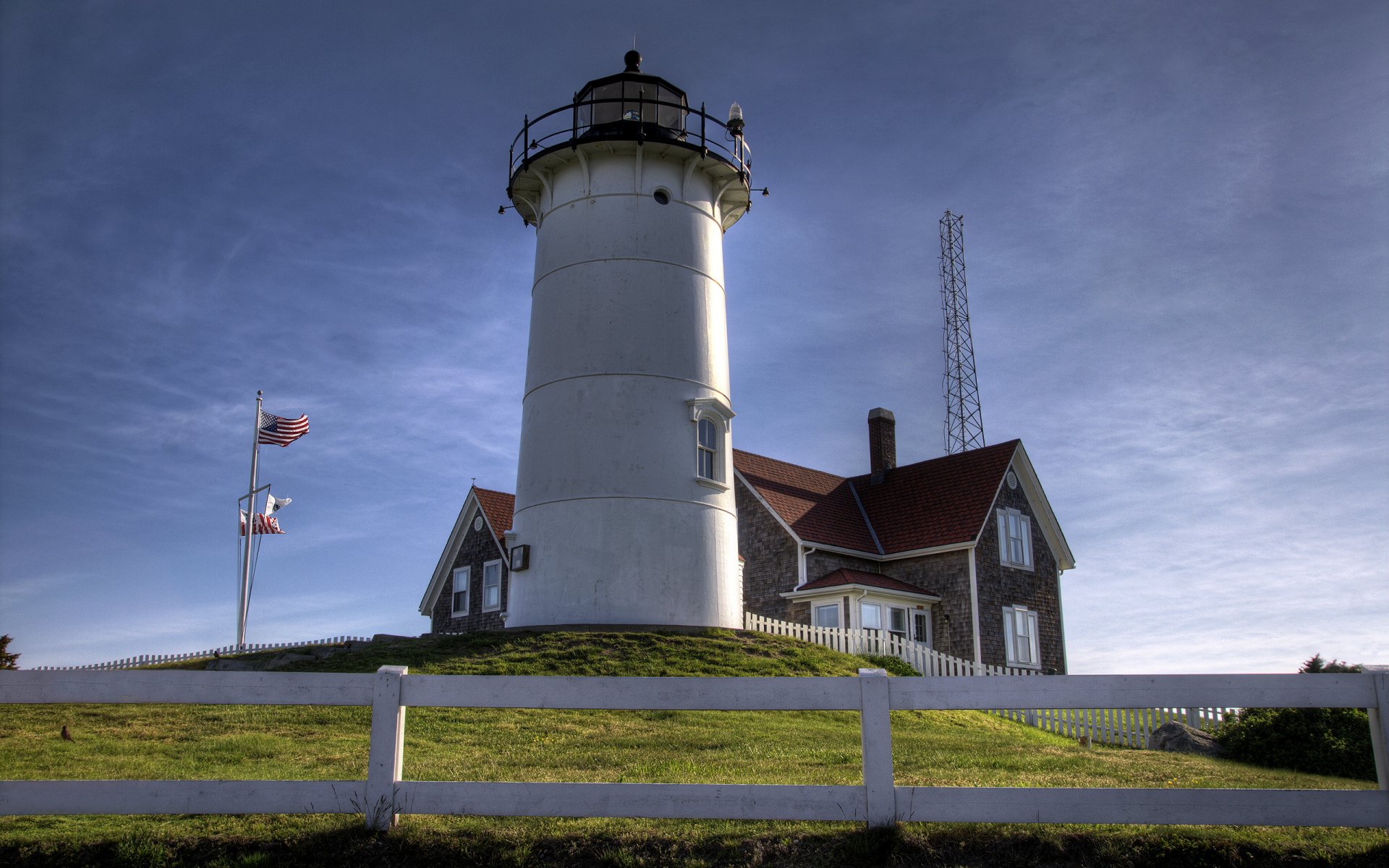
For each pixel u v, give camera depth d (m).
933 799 7.86
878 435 36.38
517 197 26.03
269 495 32.66
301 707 15.14
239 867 7.66
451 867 7.76
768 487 32.38
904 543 31.97
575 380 23.25
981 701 7.91
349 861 7.78
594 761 11.63
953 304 43.62
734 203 26.67
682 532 22.70
